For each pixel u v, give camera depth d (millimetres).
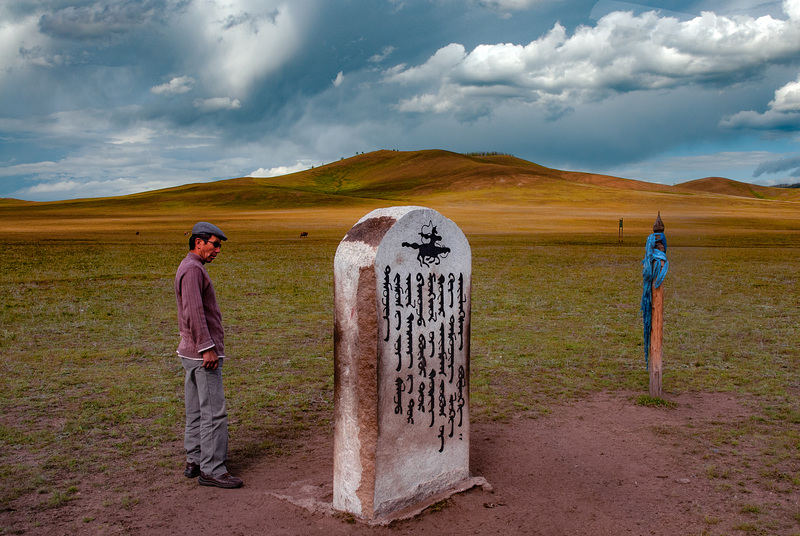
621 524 4480
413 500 4750
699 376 8742
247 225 69000
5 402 7234
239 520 4473
